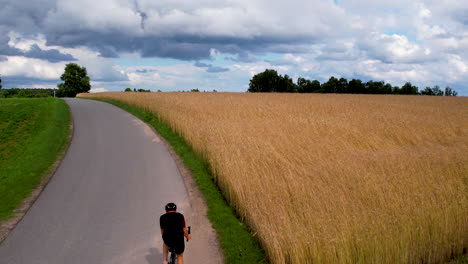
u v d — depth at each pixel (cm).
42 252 798
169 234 658
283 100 4272
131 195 1160
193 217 1004
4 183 1263
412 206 884
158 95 4572
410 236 803
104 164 1512
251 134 1720
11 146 1859
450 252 873
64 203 1084
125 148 1795
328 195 916
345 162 1223
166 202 1106
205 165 1500
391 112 3164
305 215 816
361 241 736
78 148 1792
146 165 1500
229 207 1095
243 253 818
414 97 7125
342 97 6134
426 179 1081
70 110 3347
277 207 859
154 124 2464
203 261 776
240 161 1188
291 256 713
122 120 2695
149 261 770
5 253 791
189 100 3494
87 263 759
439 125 2403
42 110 3003
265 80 13112
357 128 2094
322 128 2041
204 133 1716
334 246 710
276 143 1570
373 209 870
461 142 1986
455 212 884
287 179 1021
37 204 1074
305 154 1423
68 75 11081
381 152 1454
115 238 870
